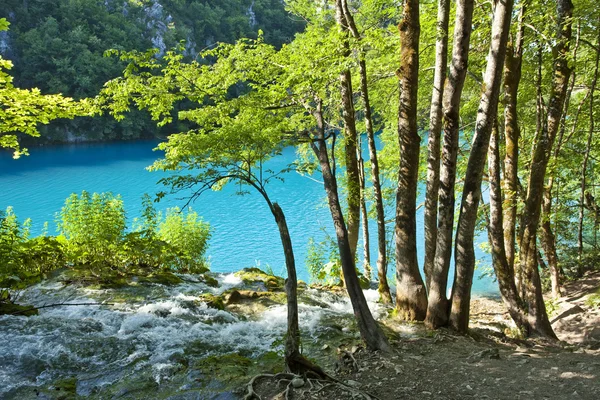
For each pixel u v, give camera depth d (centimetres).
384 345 651
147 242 1099
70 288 921
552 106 883
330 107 1256
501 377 568
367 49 1025
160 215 1359
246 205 2956
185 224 1348
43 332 686
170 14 7412
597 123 1370
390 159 1555
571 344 950
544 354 727
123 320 764
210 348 680
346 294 1101
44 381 573
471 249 793
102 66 6066
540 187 905
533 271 919
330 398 489
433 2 1202
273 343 699
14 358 609
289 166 807
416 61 802
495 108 754
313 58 898
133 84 876
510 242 1088
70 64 5972
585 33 1134
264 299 927
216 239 2306
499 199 926
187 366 616
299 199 3094
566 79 877
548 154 894
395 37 961
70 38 6006
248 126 765
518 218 1441
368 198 1234
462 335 787
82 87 5969
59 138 5544
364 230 1248
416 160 832
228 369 586
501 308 1466
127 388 552
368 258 1262
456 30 741
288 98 945
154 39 6812
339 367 601
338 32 932
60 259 1070
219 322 802
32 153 4872
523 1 905
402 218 847
